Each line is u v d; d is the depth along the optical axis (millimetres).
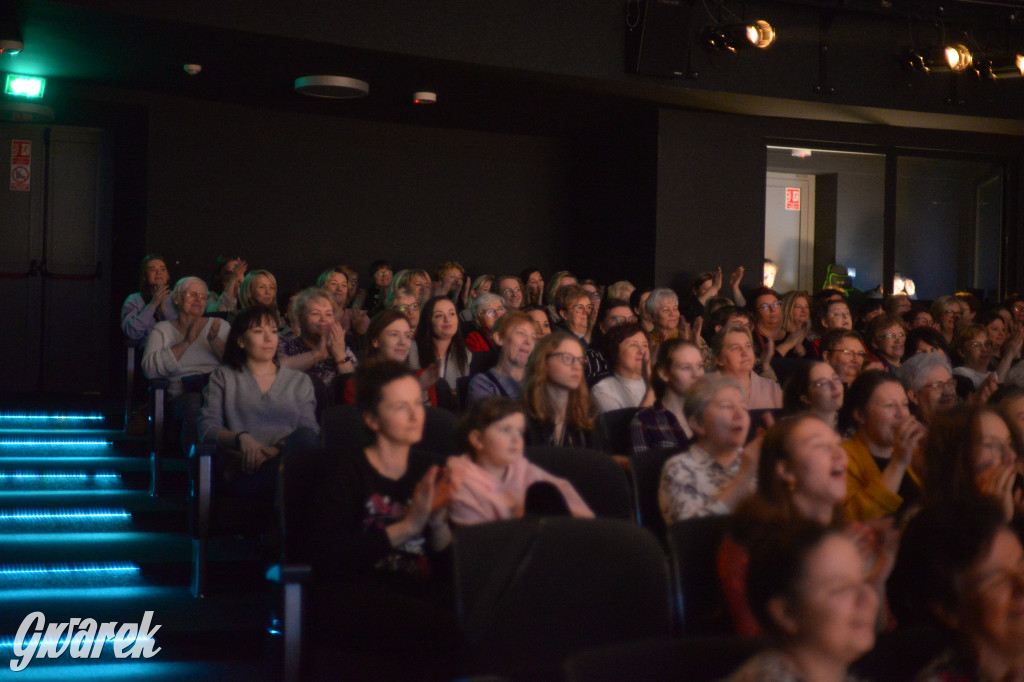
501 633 2205
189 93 7320
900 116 8008
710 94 7137
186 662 3508
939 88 7887
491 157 8555
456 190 8438
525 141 8680
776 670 1549
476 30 6250
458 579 2213
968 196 8883
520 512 2773
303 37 5727
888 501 2971
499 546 2252
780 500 2361
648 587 2266
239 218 7676
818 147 8227
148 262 6195
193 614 3701
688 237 7746
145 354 4988
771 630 1576
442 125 8297
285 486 2846
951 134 8734
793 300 6266
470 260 8492
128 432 5383
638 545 2287
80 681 3297
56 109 7332
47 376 7449
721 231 7852
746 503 2035
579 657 1639
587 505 3029
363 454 2889
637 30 6699
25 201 7375
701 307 7266
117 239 7559
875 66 7648
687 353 3781
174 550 4199
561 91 7035
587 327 5449
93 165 7512
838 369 4594
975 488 2611
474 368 4762
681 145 7715
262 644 3604
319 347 4730
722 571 2072
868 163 8492
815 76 7445
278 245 7816
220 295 6625
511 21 6359
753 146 7973
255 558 4066
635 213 7910
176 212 7469
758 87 7242
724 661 1701
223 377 4195
